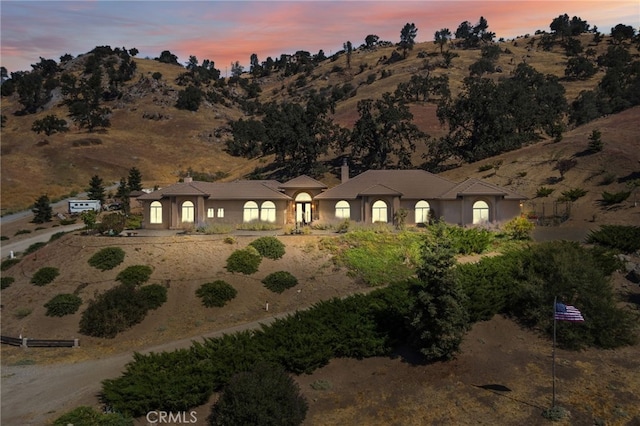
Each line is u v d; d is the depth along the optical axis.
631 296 30.97
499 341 26.25
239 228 50.25
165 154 154.25
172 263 38.12
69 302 33.91
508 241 42.91
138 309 32.41
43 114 190.50
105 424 18.48
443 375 23.00
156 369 21.66
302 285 35.72
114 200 99.38
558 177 74.25
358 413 20.42
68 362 27.97
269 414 17.94
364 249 40.03
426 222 51.84
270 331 24.47
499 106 98.62
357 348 24.42
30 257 44.75
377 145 96.56
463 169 93.19
